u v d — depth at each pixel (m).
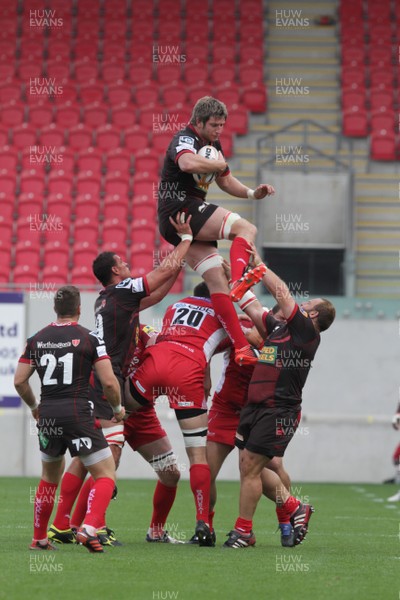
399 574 19.72
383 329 50.66
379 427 50.44
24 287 50.09
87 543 21.41
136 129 66.88
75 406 21.14
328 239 56.09
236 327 23.81
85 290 50.03
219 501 38.25
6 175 62.06
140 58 75.06
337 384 50.59
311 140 66.12
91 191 61.66
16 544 23.00
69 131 66.81
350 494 42.97
